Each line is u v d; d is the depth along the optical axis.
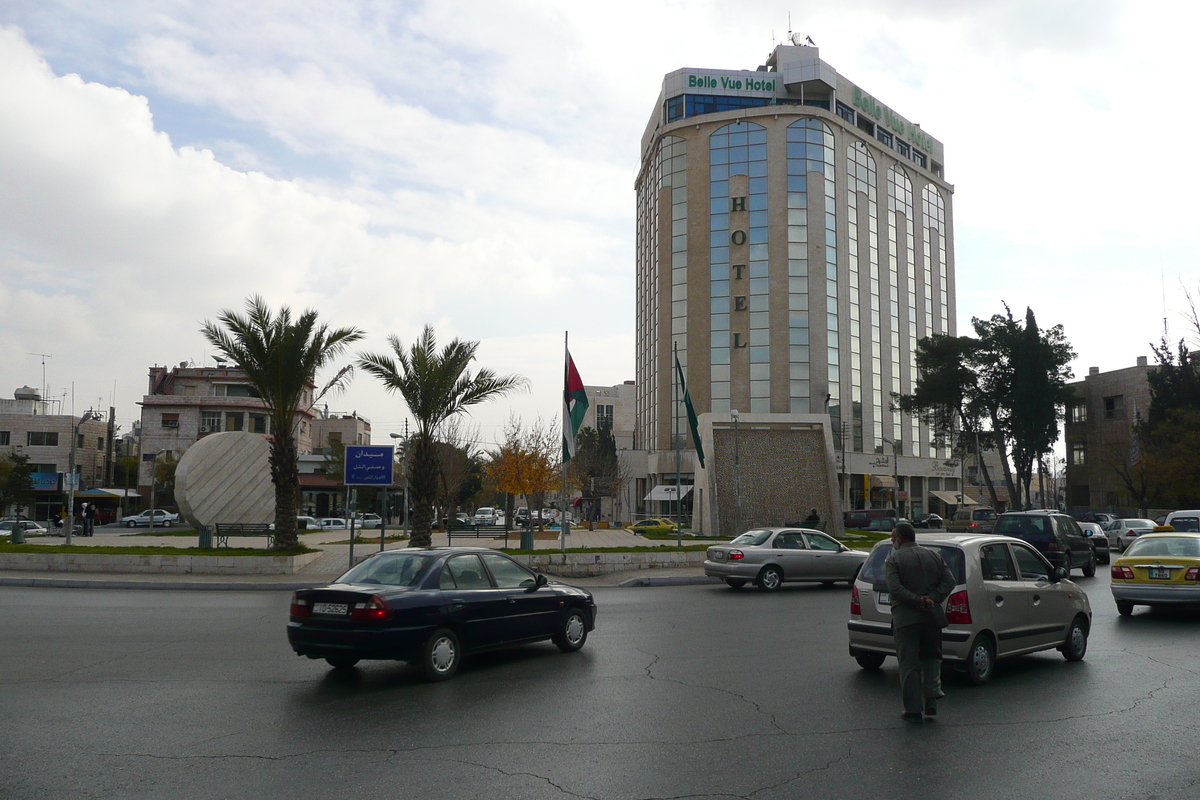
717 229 67.81
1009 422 59.19
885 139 77.88
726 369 66.31
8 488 56.09
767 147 67.50
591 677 9.39
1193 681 9.21
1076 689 8.77
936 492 78.00
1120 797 5.43
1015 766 6.08
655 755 6.33
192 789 5.50
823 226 67.06
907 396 64.38
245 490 28.91
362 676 9.41
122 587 20.17
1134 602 14.65
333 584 9.55
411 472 25.92
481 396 26.22
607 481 70.81
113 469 71.31
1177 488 45.00
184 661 10.24
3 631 12.72
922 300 80.75
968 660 8.80
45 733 6.88
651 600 17.89
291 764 6.06
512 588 10.46
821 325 65.75
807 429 41.16
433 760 6.18
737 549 20.30
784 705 7.99
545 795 5.43
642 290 80.88
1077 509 64.56
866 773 5.91
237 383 71.50
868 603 9.55
